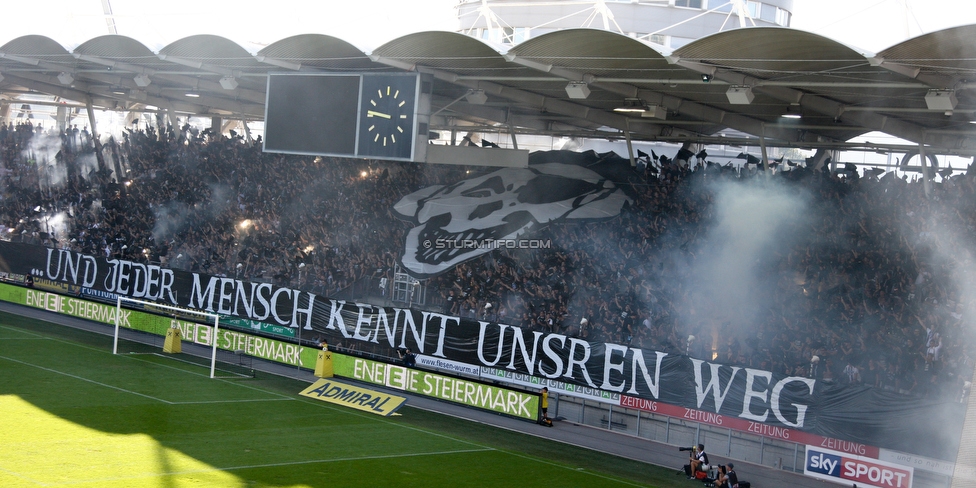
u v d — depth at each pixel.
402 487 18.30
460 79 31.48
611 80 27.38
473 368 28.70
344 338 31.86
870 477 20.20
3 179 52.06
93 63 37.94
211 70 35.16
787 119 33.22
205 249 42.22
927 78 22.27
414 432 23.69
